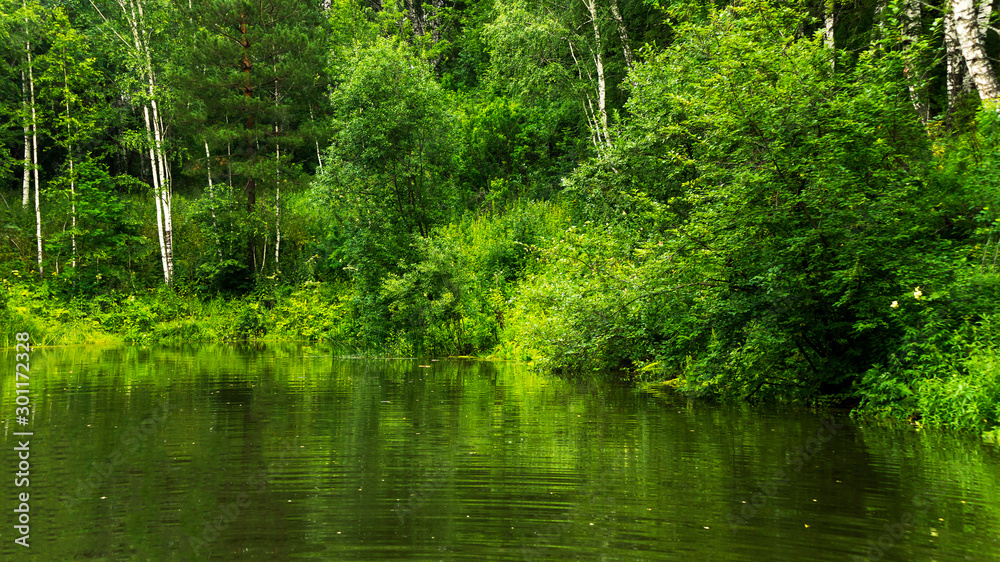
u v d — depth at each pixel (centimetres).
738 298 921
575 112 2620
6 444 639
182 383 1132
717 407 895
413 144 2116
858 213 821
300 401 932
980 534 391
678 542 376
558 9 2400
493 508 441
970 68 1104
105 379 1180
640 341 1091
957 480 514
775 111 836
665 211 1103
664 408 884
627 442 654
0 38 2641
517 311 1697
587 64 2400
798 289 858
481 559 349
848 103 839
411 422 764
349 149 2098
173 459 580
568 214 2308
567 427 736
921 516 425
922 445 643
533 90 2458
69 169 2775
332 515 427
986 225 846
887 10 1238
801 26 1154
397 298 1895
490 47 3056
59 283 2566
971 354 752
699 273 948
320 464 564
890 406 809
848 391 914
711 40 1093
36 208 2614
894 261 823
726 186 910
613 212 1492
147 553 359
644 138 1411
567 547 369
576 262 1143
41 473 532
